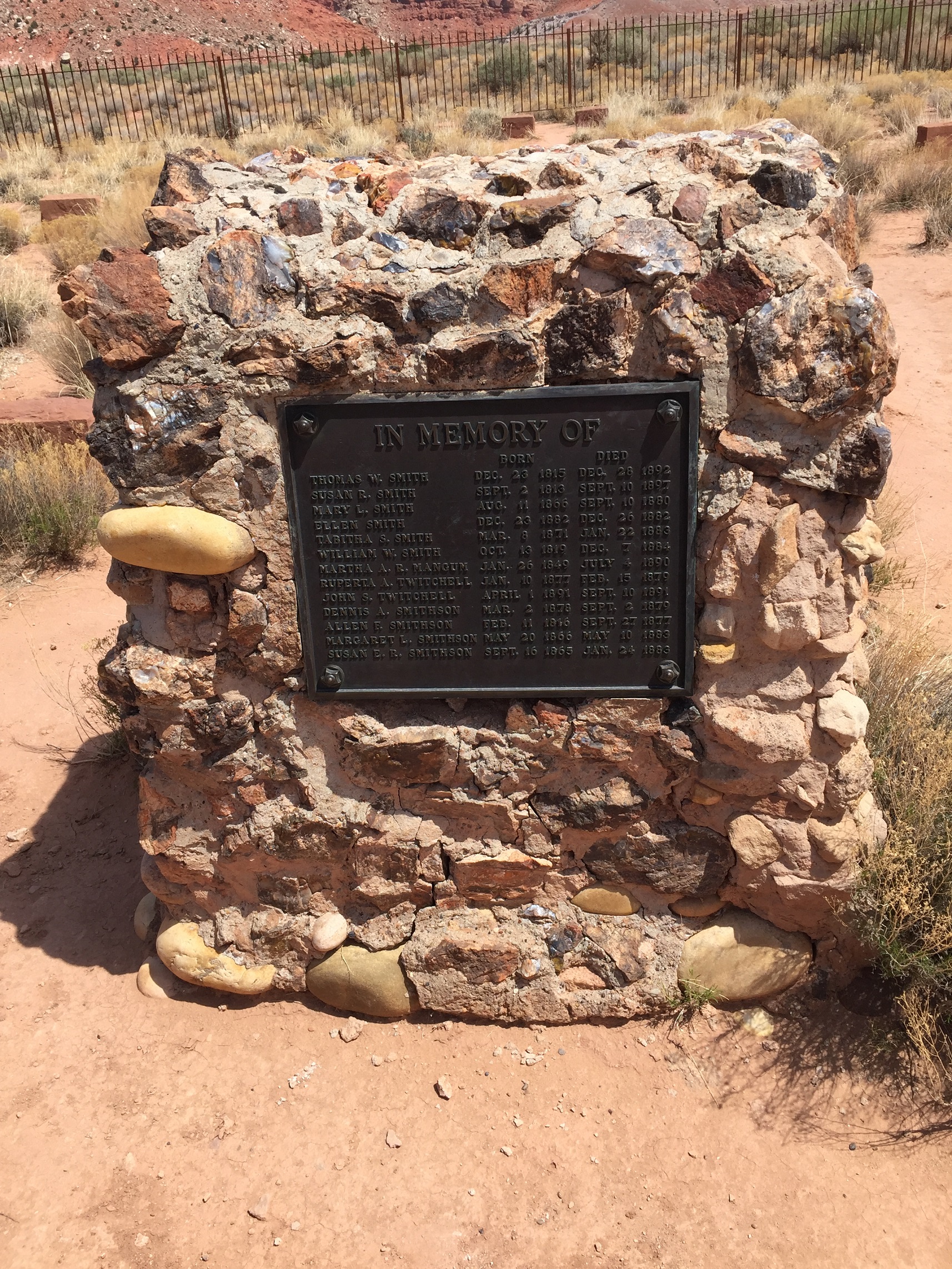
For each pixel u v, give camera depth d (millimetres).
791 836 3170
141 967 3689
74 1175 3039
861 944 3365
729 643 3010
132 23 64375
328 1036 3455
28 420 7738
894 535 6207
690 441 2797
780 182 2725
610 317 2705
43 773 4762
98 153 19953
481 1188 2980
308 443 2914
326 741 3273
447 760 3221
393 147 20203
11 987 3650
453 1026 3467
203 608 3084
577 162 3023
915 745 3619
